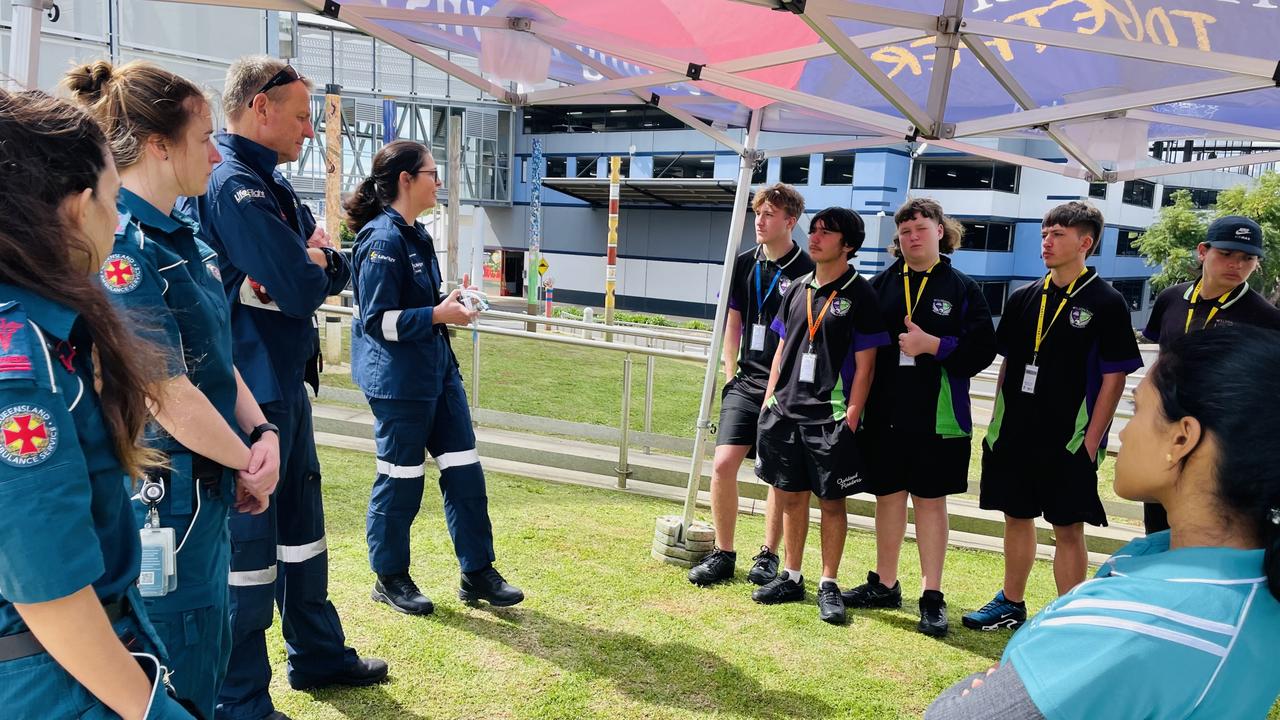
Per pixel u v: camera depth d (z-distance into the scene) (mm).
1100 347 3160
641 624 3287
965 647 3285
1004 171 28203
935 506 3447
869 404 3576
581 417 6035
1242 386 916
